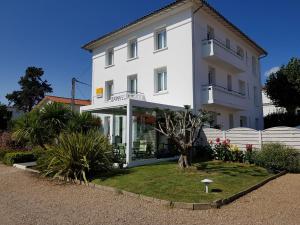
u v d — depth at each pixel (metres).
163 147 15.36
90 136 11.25
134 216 6.08
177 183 8.61
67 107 13.84
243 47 22.98
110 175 10.16
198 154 14.91
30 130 12.37
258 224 5.51
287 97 24.05
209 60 17.83
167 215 6.12
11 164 14.59
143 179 9.27
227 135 14.46
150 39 18.72
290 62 24.55
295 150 11.54
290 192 8.06
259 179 9.48
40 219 5.98
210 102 16.39
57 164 10.49
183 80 16.61
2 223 5.76
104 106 14.55
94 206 6.93
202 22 17.58
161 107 14.43
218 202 6.71
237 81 21.66
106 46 22.11
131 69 19.80
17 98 57.38
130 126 12.70
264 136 13.16
